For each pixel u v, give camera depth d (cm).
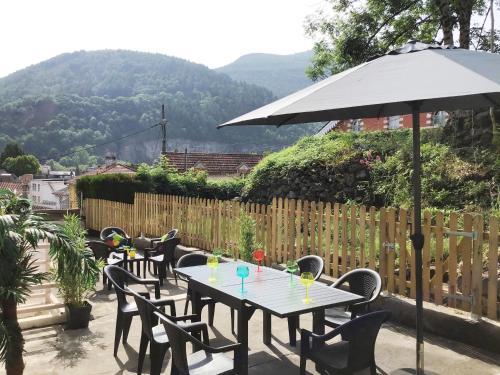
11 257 394
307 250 765
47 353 499
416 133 395
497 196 884
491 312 506
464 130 1117
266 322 517
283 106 360
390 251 614
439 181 1004
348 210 683
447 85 288
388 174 1093
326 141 1359
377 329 362
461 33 1337
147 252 851
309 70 1753
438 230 559
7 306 409
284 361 475
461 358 471
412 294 588
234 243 925
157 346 402
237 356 371
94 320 616
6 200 435
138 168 1652
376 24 1536
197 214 1051
